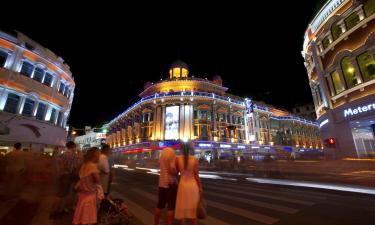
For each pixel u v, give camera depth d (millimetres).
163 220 5164
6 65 18766
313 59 19969
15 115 18812
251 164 21250
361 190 9148
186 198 3646
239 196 8305
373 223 4949
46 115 22969
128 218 4750
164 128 41281
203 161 29703
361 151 16656
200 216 3674
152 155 39594
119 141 56781
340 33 17172
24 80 19984
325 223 4930
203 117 42438
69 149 6320
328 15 18219
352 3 15977
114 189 10070
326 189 9594
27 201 6945
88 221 3979
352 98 15789
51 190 8305
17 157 7973
